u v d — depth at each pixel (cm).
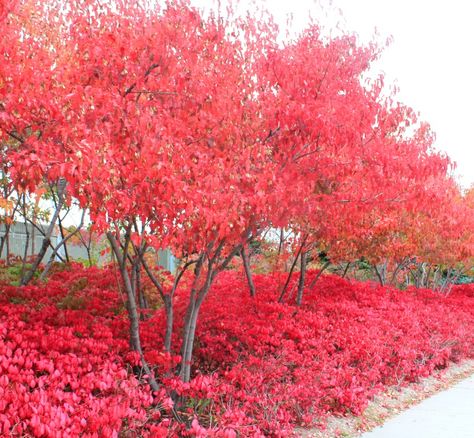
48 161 436
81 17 566
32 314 806
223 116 604
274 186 646
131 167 512
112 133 511
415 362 1172
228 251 1004
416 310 1445
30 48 527
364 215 1089
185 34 591
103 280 1095
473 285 2342
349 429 780
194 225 574
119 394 552
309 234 1102
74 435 429
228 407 647
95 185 470
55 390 500
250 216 667
